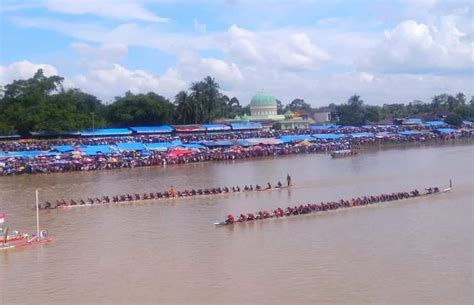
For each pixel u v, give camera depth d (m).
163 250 60.03
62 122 176.12
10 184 116.06
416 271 50.53
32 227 73.12
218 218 76.50
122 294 46.88
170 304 44.38
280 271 51.56
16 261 57.12
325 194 96.00
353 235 64.25
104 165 143.00
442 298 44.00
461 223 68.94
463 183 103.81
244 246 60.75
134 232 68.94
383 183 108.00
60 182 118.12
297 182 111.62
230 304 44.06
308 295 45.41
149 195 95.44
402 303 43.19
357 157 166.12
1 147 160.25
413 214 75.31
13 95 195.62
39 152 152.62
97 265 55.09
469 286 46.41
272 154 175.50
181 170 138.88
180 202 89.88
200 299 45.25
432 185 103.19
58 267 54.75
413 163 144.75
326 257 55.56
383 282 47.91
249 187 102.44
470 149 188.12
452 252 56.03
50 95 197.62
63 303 45.16
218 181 116.25
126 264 55.19
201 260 55.88
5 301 45.84
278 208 77.19
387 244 59.81
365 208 80.19
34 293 47.59
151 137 190.25
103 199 89.94
